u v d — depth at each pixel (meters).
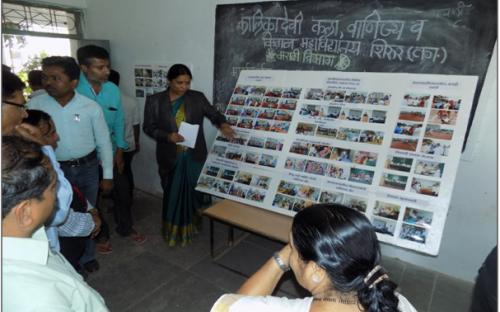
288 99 2.31
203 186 2.46
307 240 0.61
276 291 2.07
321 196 2.02
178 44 2.99
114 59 3.48
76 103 1.95
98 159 2.24
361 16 2.08
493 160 1.90
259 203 2.21
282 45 2.42
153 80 3.23
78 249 1.44
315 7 2.23
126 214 2.68
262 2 2.43
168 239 2.59
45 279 0.61
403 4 1.93
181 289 2.09
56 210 1.01
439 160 1.76
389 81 1.97
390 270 2.28
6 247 0.59
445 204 1.71
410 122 1.87
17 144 0.65
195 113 2.46
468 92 1.76
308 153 2.13
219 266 2.33
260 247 2.59
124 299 1.99
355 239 0.60
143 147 3.54
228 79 2.76
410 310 0.66
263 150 2.31
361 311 0.59
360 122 2.01
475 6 1.74
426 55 1.92
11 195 0.59
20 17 3.08
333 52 2.23
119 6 3.25
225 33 2.67
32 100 1.96
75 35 3.55
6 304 0.55
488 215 1.99
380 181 1.88
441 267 2.24
